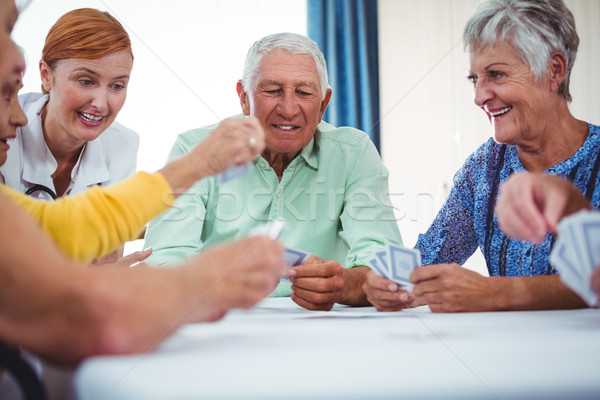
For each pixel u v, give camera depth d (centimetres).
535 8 94
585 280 45
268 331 47
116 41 123
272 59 123
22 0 45
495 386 25
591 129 100
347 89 332
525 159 105
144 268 34
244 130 61
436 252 115
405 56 344
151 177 50
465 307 75
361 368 28
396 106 343
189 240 122
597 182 95
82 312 30
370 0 336
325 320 60
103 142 145
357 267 108
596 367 28
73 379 32
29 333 31
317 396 24
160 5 310
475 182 112
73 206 47
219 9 317
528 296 74
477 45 99
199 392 23
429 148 344
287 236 132
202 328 49
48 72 123
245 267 39
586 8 341
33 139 124
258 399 23
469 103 343
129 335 31
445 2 344
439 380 25
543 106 97
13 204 31
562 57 96
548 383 25
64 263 31
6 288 29
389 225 132
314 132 136
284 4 324
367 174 137
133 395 24
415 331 45
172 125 298
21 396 39
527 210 51
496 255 107
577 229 43
